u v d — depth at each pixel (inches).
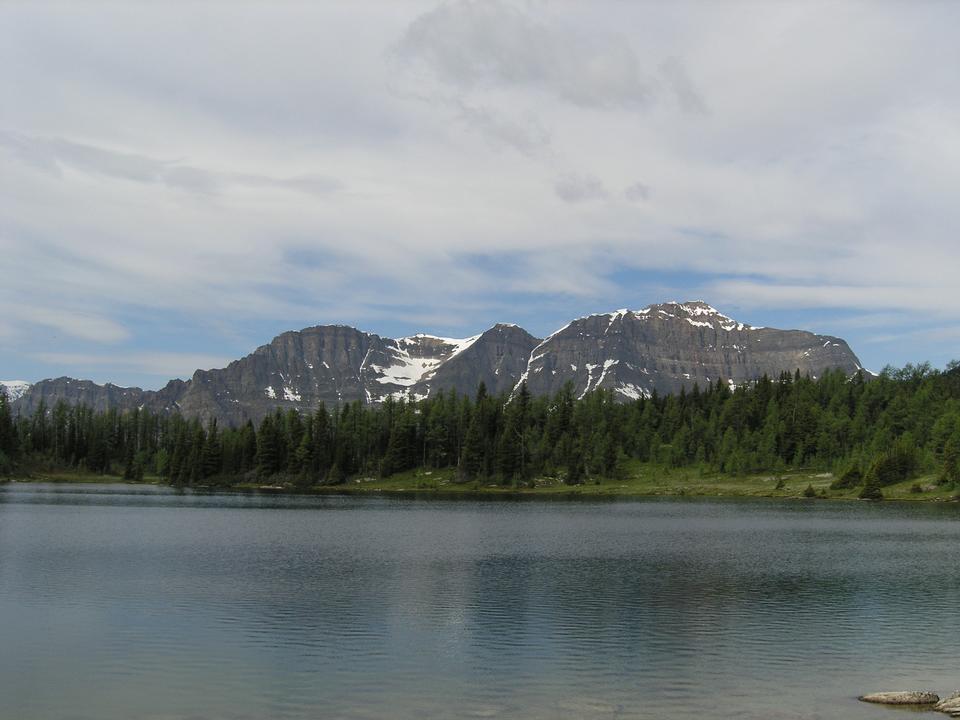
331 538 4439.0
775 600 2581.2
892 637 2101.4
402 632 2119.8
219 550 3799.2
